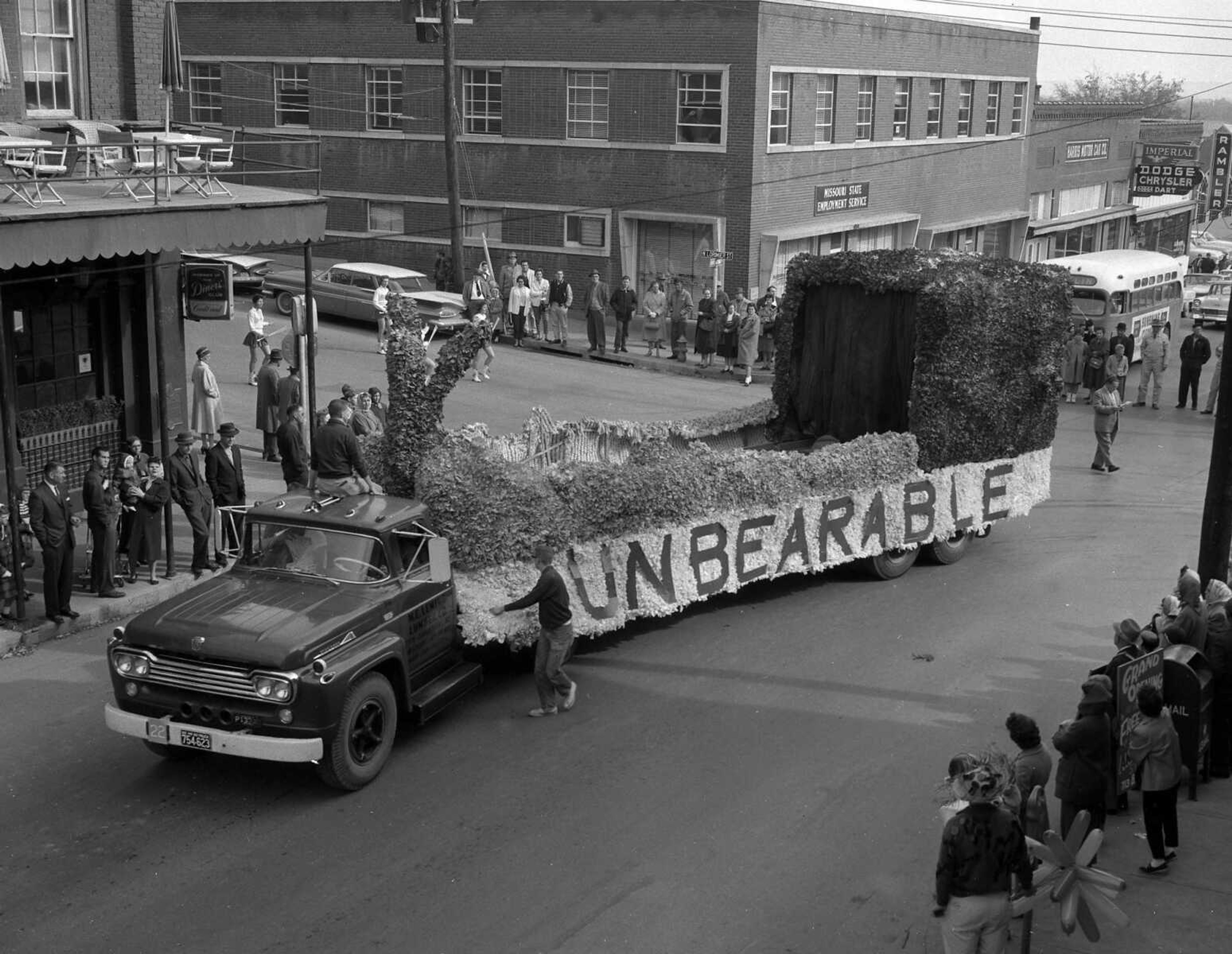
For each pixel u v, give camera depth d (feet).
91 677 41.01
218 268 60.34
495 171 125.90
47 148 46.16
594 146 119.96
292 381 64.49
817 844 31.96
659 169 117.39
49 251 42.01
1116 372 93.35
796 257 60.18
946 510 55.72
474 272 129.08
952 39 139.44
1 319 42.37
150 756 36.04
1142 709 30.48
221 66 137.80
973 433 56.24
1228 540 43.80
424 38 110.42
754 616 49.70
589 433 53.47
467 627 38.96
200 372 65.77
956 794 24.38
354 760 33.91
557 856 31.01
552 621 38.58
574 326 120.16
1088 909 26.04
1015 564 57.77
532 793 34.30
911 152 136.46
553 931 27.76
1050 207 170.30
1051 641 47.34
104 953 26.55
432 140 128.06
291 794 34.06
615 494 44.04
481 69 124.88
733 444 59.41
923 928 28.32
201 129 64.80
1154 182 181.47
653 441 55.01
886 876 30.53
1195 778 35.37
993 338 55.98
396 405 42.80
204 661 32.68
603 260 122.01
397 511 37.65
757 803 34.04
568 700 39.78
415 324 44.14
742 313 100.37
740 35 111.14
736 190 114.32
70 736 36.94
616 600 44.68
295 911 28.30
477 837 31.81
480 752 36.83
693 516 46.88
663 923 28.22
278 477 64.54
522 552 41.16
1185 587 38.55
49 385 55.93
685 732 38.55
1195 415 95.76
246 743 32.04
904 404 57.62
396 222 132.67
